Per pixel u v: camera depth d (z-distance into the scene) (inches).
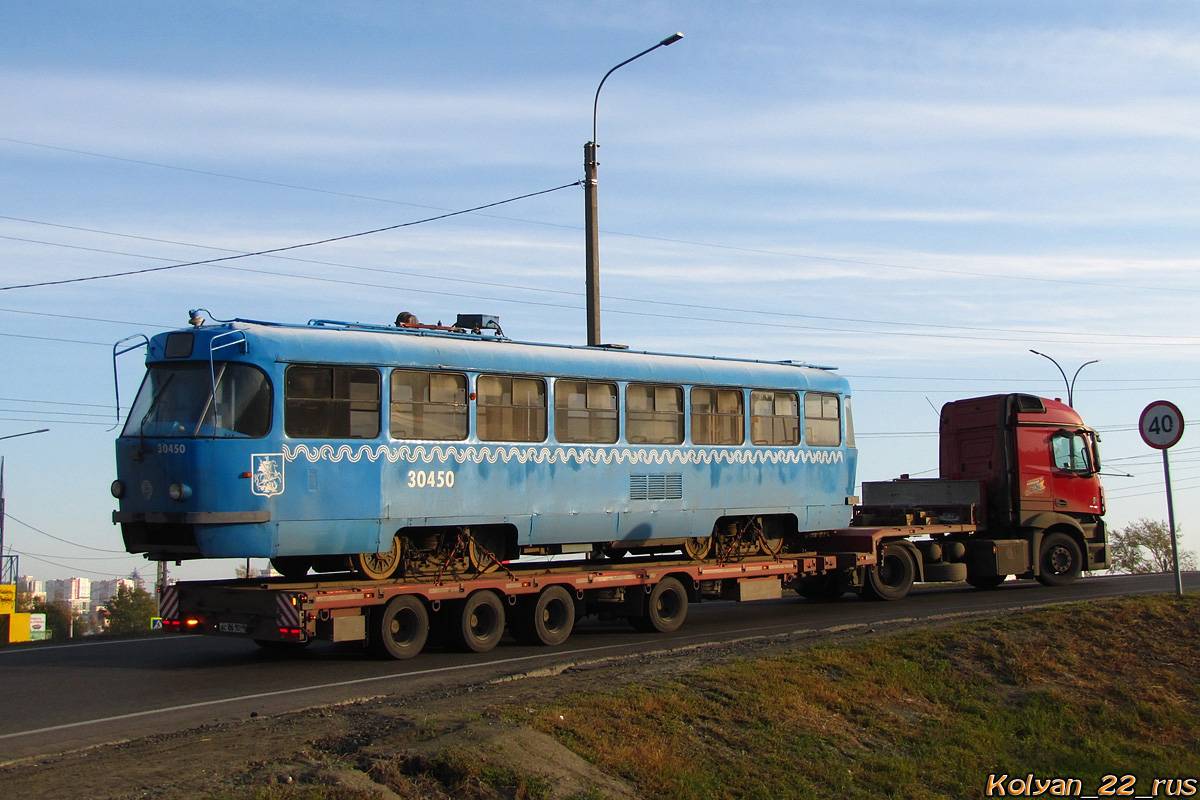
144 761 327.9
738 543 764.6
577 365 663.8
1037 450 947.3
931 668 526.6
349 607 548.4
